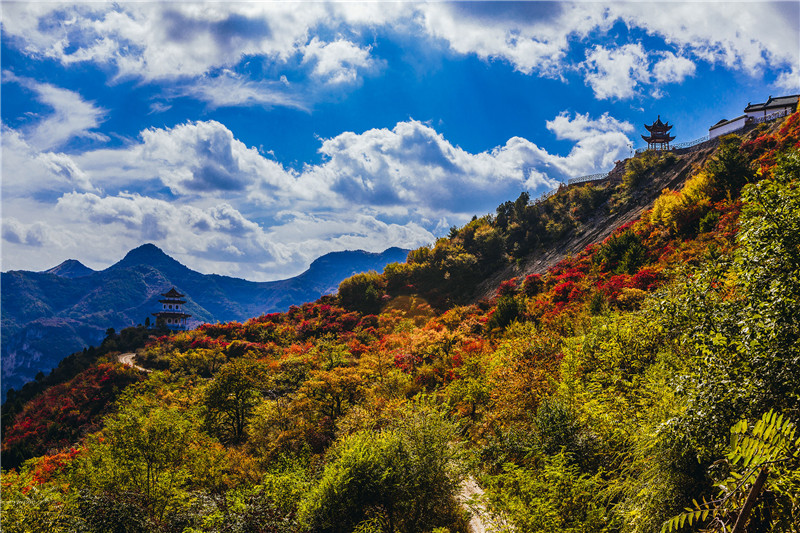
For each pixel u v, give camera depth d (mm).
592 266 51562
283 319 82000
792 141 44969
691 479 9438
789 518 5926
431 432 18875
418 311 77688
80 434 51750
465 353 37219
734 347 8570
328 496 17406
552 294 46125
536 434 17016
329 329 71250
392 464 17875
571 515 11633
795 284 7766
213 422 36406
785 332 7570
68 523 17062
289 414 32000
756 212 9320
